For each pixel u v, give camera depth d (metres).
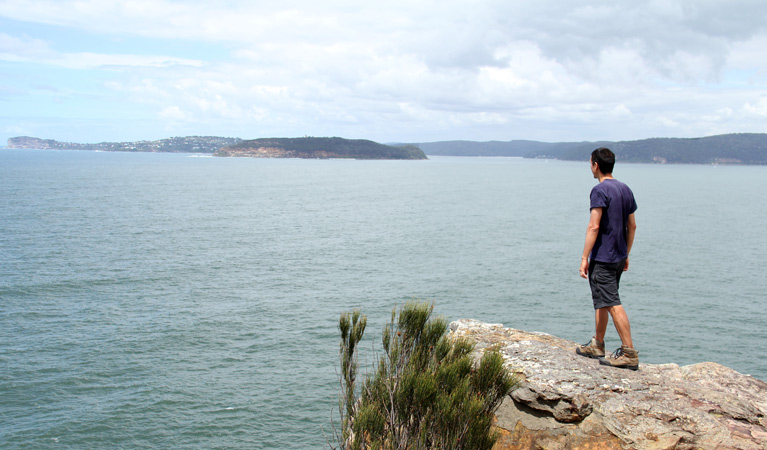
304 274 44.66
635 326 33.56
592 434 5.09
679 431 4.88
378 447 4.28
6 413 20.58
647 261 54.97
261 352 27.09
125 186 134.00
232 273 44.28
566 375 5.55
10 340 27.73
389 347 5.55
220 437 19.39
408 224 80.31
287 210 95.94
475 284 42.59
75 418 20.38
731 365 27.64
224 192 129.12
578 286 42.78
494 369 4.81
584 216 95.31
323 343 28.42
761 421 5.11
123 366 25.03
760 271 50.94
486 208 107.12
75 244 54.12
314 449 18.70
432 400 4.55
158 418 20.56
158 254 51.06
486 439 4.41
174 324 30.98
